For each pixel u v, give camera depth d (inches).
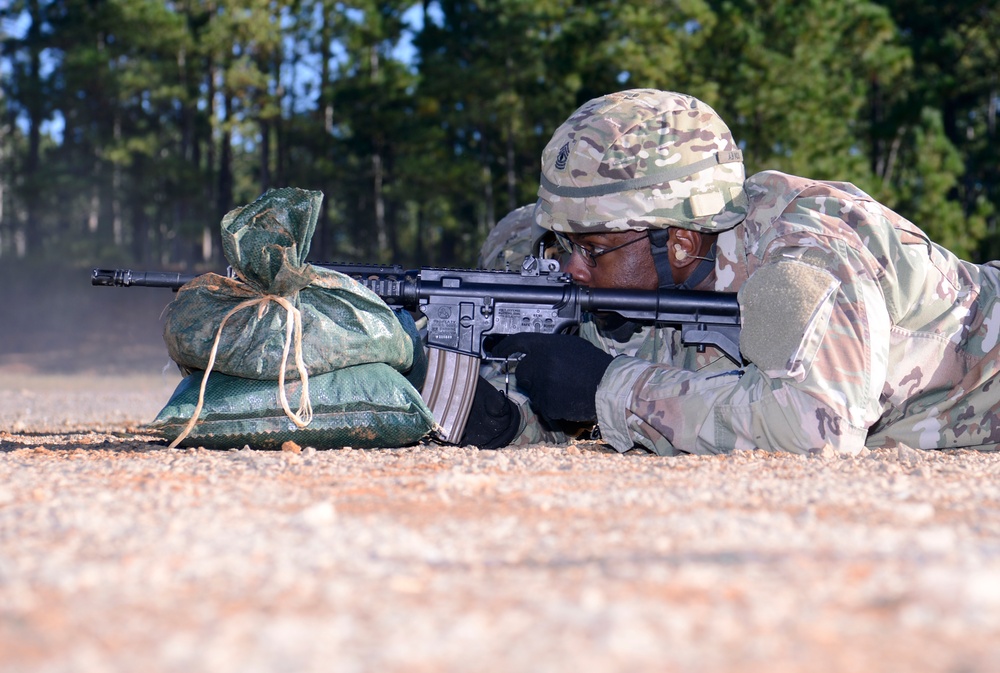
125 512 81.9
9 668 42.5
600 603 52.8
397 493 95.5
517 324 148.3
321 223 1366.9
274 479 105.3
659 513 83.9
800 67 861.2
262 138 1283.2
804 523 77.6
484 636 47.4
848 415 131.3
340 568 62.3
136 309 1187.9
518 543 70.9
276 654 44.6
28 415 294.4
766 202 149.1
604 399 139.8
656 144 147.8
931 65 1182.3
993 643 46.1
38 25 1533.0
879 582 56.4
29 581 58.4
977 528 77.3
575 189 149.6
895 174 1222.9
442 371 147.7
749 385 136.4
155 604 53.5
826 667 43.3
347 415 139.8
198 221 1371.8
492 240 200.5
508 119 1112.2
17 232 2149.4
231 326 135.3
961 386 148.8
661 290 146.7
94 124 1537.9
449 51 1240.2
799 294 133.0
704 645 46.1
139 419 271.7
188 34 1316.4
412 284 148.2
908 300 144.9
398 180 1288.1
